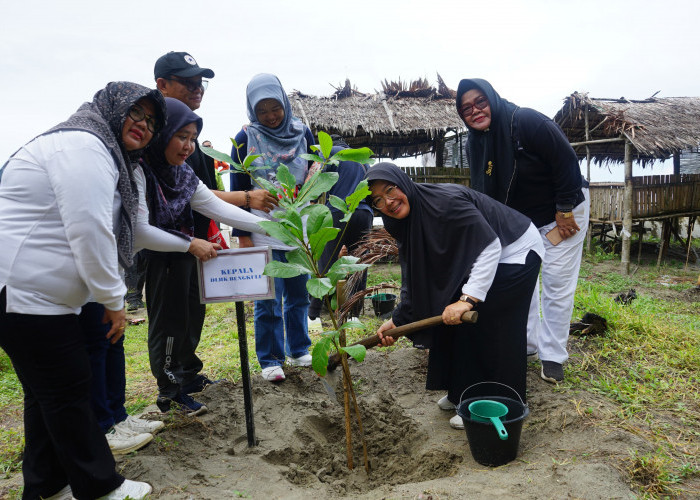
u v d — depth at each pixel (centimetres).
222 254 255
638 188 943
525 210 344
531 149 323
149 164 249
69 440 193
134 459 244
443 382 296
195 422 290
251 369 387
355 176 496
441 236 267
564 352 340
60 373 187
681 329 450
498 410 246
